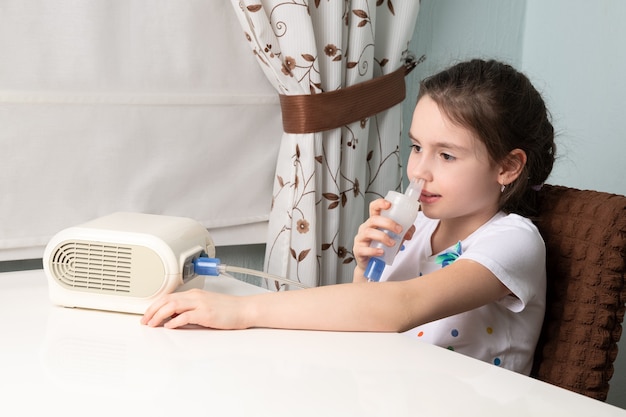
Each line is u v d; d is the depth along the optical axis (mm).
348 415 640
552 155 1207
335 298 890
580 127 1860
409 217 1013
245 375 730
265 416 634
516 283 999
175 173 1440
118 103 1356
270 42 1385
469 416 644
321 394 686
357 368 755
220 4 1448
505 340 1078
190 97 1433
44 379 715
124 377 723
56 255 958
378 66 1580
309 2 1427
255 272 1039
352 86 1486
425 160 1068
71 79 1317
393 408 655
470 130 1049
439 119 1056
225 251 1596
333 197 1495
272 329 885
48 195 1315
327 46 1446
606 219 1026
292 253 1474
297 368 751
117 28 1351
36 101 1275
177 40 1414
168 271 940
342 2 1449
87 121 1332
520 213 1132
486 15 1898
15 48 1262
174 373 734
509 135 1075
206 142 1468
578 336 1036
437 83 1091
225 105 1477
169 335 860
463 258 999
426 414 645
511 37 1954
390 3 1546
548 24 1914
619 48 1762
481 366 768
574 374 1032
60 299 966
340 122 1470
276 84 1475
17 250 1302
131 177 1395
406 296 908
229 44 1474
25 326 889
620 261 1018
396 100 1576
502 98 1071
